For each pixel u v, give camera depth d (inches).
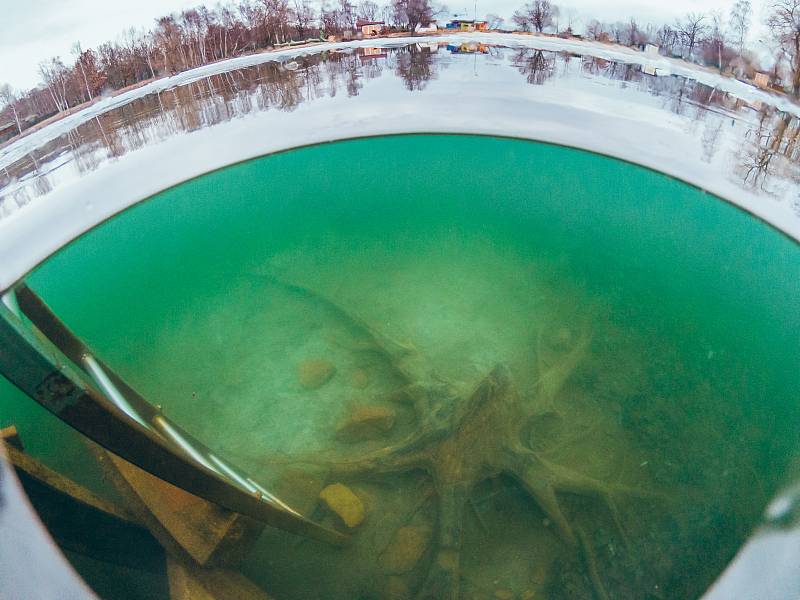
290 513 74.0
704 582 76.0
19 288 84.7
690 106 177.6
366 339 119.1
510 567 79.6
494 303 128.2
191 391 112.0
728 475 89.0
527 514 85.7
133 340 125.8
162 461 61.5
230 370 115.7
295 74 216.7
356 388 109.3
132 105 199.9
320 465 92.5
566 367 108.0
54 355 58.9
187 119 193.2
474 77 205.3
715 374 107.2
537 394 101.8
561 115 181.3
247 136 185.5
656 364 109.7
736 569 77.1
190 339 124.4
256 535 76.4
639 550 80.1
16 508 81.0
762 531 81.0
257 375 114.0
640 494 86.4
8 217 155.8
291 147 180.1
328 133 184.1
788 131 158.6
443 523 81.4
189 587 69.2
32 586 77.4
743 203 145.3
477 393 92.0
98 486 92.6
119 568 77.2
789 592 73.2
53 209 157.9
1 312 54.7
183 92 206.5
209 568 72.1
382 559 80.8
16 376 54.9
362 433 99.0
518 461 87.8
